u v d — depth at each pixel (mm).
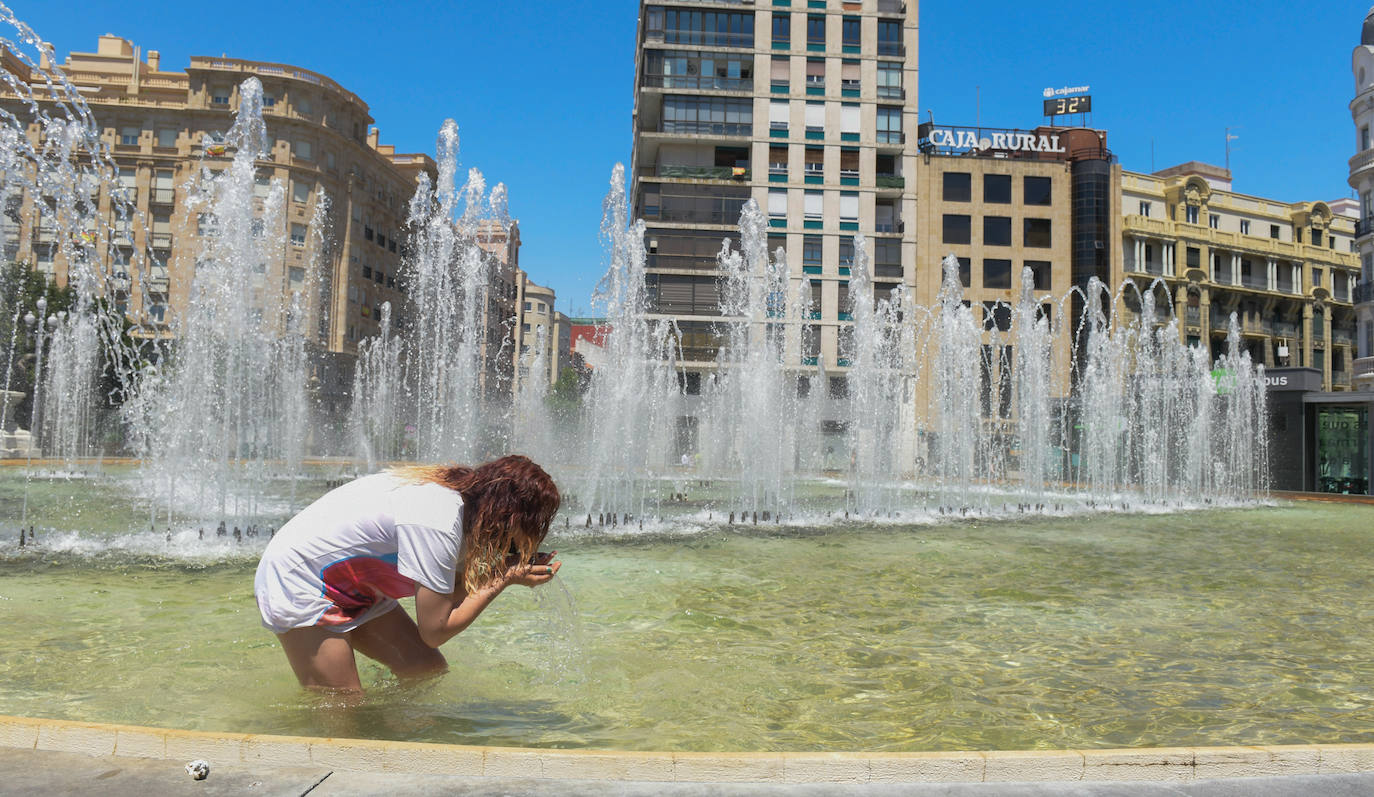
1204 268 49656
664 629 5410
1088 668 4676
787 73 43562
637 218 45094
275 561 3383
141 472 19766
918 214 44562
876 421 19328
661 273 41812
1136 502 19875
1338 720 3789
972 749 3352
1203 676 4535
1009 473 31141
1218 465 25000
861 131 43812
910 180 44344
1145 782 2750
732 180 43156
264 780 2520
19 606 5793
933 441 32500
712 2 43250
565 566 8180
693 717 3633
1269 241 51812
